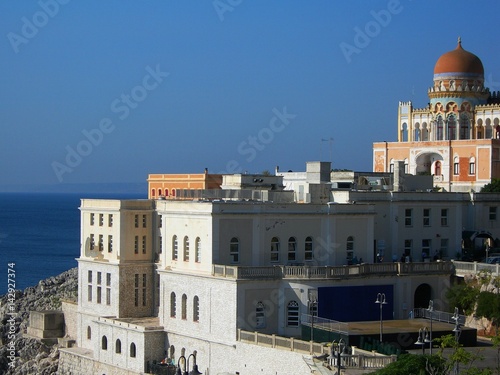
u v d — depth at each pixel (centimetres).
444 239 11162
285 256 9988
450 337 7725
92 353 11512
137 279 11469
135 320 11062
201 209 9838
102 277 11681
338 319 9631
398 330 8706
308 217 10069
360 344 8519
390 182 12194
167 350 10300
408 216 10950
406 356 7425
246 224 9831
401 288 10050
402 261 10750
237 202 9788
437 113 14038
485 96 14125
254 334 9106
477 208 11481
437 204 11100
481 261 10912
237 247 9812
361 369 7794
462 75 13975
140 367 10344
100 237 11838
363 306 9794
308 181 11356
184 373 9475
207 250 9750
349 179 12200
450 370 7419
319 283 9531
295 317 9538
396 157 14375
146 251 11562
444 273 10306
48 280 16300
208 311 9706
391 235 10812
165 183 13900
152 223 11581
